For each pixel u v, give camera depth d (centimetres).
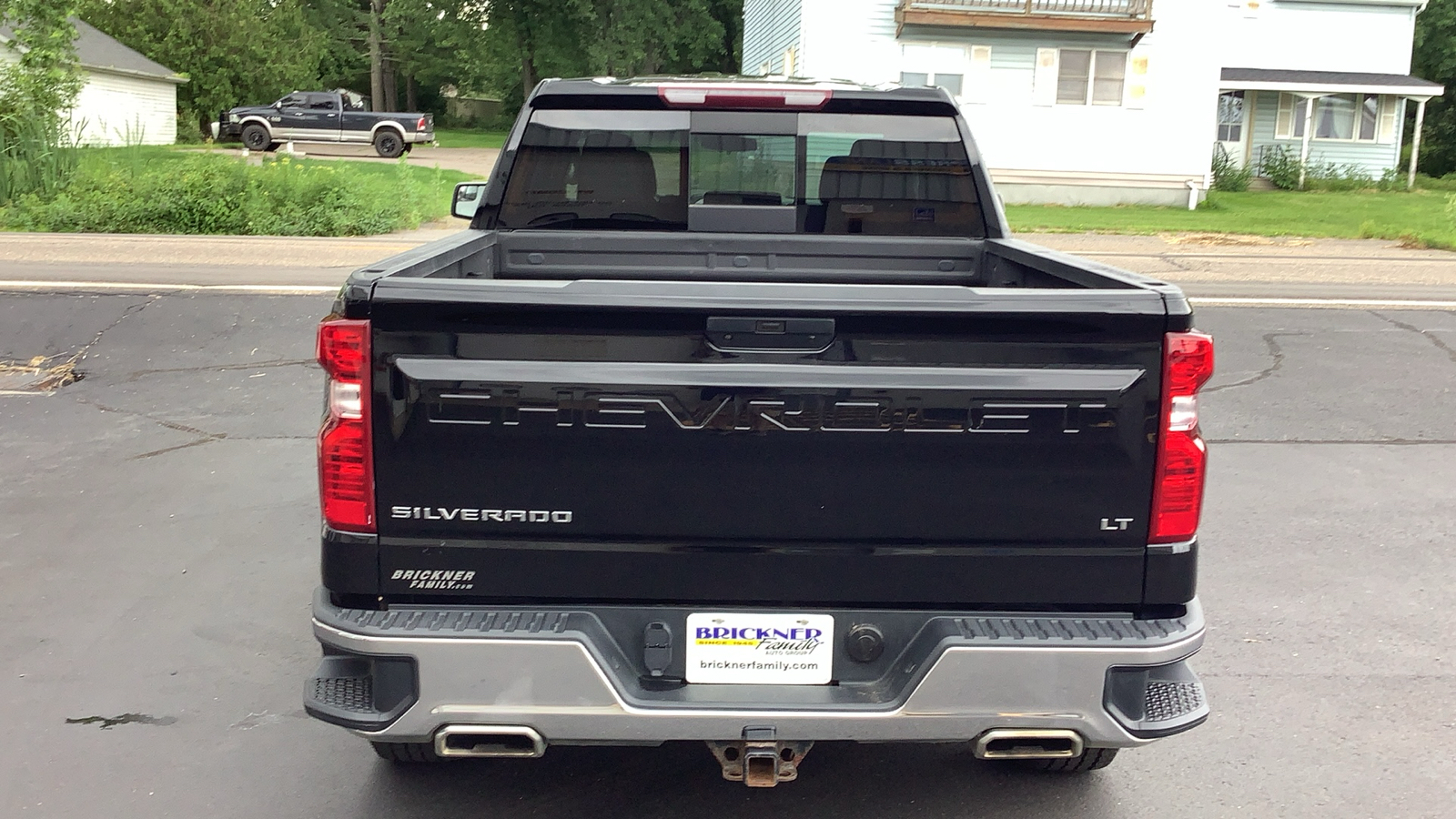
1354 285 1339
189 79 4109
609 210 455
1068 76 2458
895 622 271
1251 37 3138
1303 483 672
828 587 267
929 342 256
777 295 252
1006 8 2405
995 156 2488
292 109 3316
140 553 546
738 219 456
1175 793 346
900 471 261
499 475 261
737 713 259
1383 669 434
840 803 339
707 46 5625
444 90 7006
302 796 341
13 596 495
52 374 894
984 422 258
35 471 672
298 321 1052
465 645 257
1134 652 259
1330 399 858
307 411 805
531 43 5512
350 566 265
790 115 445
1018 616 269
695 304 252
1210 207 2494
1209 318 1109
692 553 266
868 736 263
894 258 460
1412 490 661
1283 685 420
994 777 356
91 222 1820
